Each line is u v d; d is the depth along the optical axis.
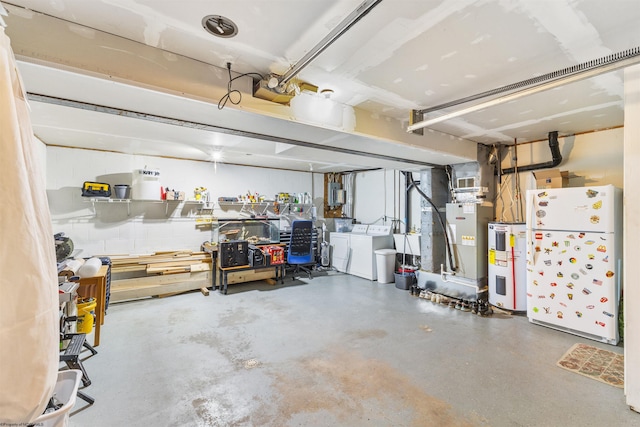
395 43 1.72
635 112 1.94
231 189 5.84
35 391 0.70
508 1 1.37
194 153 4.78
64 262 3.16
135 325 3.39
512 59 1.91
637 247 1.95
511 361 2.57
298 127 2.68
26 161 0.78
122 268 4.37
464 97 2.55
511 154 4.38
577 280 3.06
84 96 1.91
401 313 3.81
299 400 2.04
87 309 2.88
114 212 4.68
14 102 0.73
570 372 2.39
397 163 4.55
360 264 5.87
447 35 1.65
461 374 2.37
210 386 2.21
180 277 4.68
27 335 0.70
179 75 1.86
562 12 1.46
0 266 0.67
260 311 3.88
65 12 1.45
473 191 4.37
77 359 2.08
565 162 3.85
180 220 5.25
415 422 1.83
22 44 1.42
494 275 3.97
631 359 1.95
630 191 1.98
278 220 6.25
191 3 1.38
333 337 3.08
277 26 1.57
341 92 2.43
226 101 2.03
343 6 1.40
